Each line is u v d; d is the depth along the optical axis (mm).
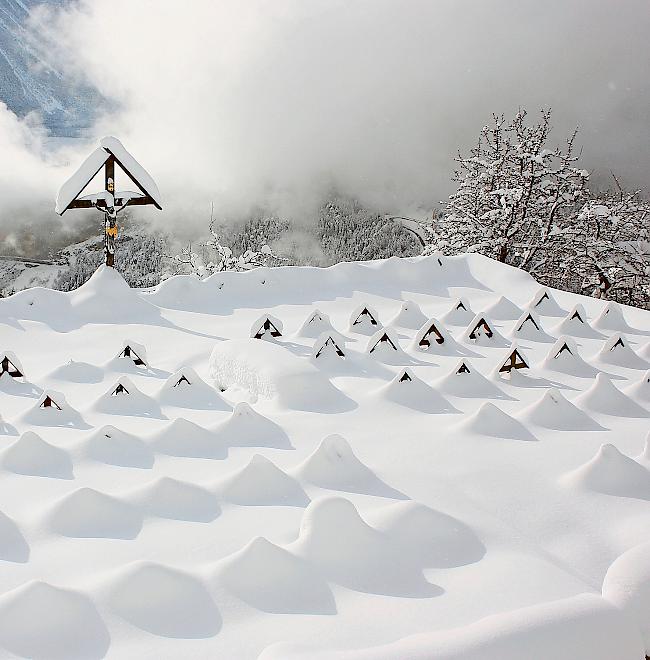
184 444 7355
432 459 7172
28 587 4039
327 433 7934
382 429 8141
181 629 4129
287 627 4152
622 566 4129
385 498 6125
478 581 4777
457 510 5930
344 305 15258
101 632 4004
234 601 4367
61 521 5527
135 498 5820
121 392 8969
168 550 5203
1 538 5332
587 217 25688
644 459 7004
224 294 15492
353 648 3914
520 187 26859
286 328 13539
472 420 7977
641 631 3842
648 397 9188
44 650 3850
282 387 8984
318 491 6250
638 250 25344
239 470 6211
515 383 9953
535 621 3461
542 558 5250
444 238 28766
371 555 4910
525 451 7422
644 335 13133
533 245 27422
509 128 28453
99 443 7191
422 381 9266
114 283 14586
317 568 4746
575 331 13000
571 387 9922
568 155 27016
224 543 5305
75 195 14508
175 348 12211
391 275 16672
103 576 4363
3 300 13875
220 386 10242
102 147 14641
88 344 12625
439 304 15500
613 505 6246
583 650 3408
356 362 10633
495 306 14422
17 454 6910
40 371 11062
